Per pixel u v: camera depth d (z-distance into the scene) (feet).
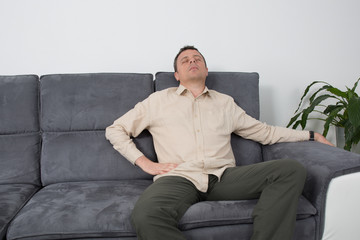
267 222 3.14
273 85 6.79
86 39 6.27
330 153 3.90
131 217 3.22
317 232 3.46
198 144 4.42
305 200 3.56
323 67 6.88
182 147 4.40
